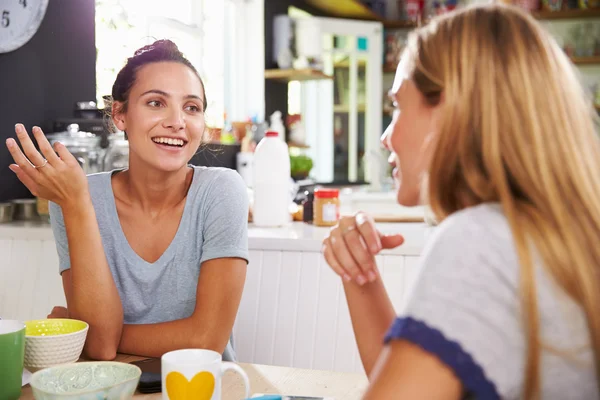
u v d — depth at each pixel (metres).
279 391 1.00
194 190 1.39
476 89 0.60
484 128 0.59
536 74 0.59
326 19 4.81
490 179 0.59
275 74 4.22
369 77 5.03
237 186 1.40
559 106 0.59
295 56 4.37
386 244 0.90
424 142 0.67
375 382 0.52
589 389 0.57
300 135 4.39
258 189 2.10
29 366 1.03
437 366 0.50
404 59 0.71
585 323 0.55
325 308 1.73
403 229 2.16
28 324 1.09
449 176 0.63
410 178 0.70
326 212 2.10
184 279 1.37
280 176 2.10
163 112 1.33
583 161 0.59
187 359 0.84
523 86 0.59
